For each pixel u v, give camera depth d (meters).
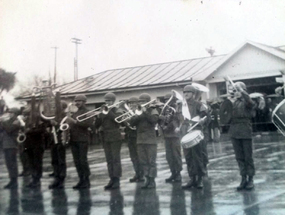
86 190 7.62
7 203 6.72
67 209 6.06
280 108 5.36
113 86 22.78
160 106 7.78
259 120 19.19
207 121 7.96
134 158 8.42
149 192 7.02
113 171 7.62
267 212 5.18
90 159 13.57
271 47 19.02
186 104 7.32
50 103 8.45
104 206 6.11
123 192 7.18
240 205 5.63
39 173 8.45
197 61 23.31
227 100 6.87
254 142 15.37
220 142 16.70
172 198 6.39
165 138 8.04
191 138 6.84
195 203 5.92
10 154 8.55
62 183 8.15
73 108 8.80
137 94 22.45
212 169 9.30
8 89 19.70
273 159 10.27
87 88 23.28
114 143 7.63
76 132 7.78
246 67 19.70
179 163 7.98
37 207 6.32
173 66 23.72
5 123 8.58
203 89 7.37
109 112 7.67
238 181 7.59
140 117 7.41
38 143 8.40
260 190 6.61
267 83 19.81
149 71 23.75
